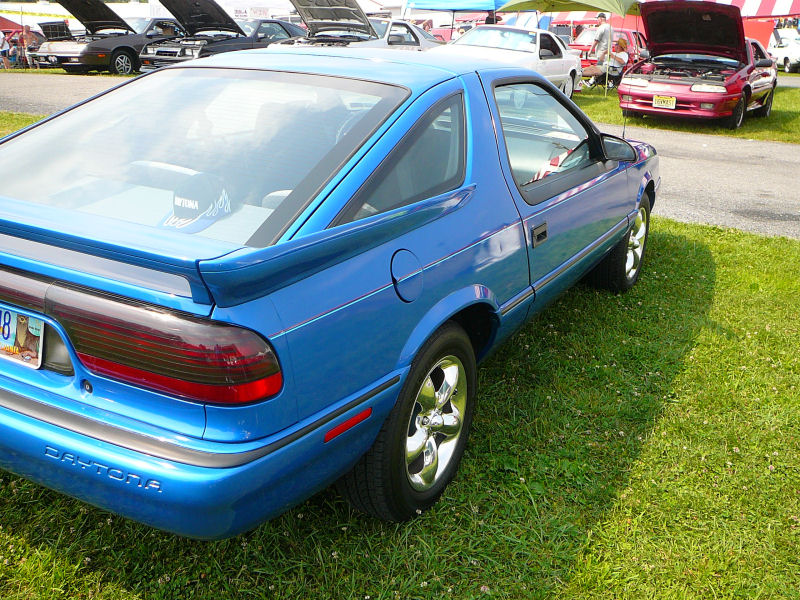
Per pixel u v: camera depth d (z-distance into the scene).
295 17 24.97
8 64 19.11
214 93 2.54
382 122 2.29
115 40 16.05
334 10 13.66
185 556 2.24
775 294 4.68
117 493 1.71
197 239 1.67
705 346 3.88
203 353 1.62
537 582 2.23
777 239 5.85
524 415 3.12
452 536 2.38
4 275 1.85
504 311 2.75
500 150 2.77
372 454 2.19
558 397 3.28
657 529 2.49
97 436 1.73
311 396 1.85
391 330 2.10
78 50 15.76
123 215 2.04
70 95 11.99
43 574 2.12
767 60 13.23
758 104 13.76
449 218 2.40
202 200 2.07
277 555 2.27
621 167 3.89
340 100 2.41
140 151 2.31
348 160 2.14
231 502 1.68
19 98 11.20
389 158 2.21
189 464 1.65
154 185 2.15
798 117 14.78
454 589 2.19
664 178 8.39
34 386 1.85
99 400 1.78
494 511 2.52
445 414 2.56
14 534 2.27
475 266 2.49
